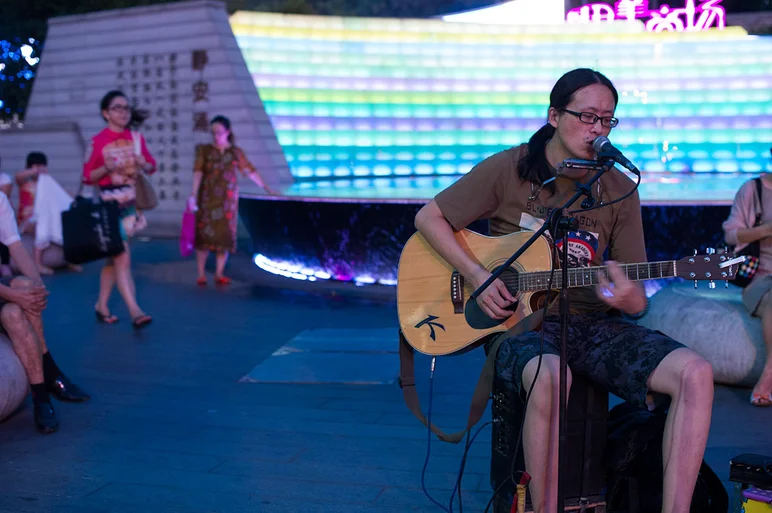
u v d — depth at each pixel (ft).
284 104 47.91
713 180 40.45
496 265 9.50
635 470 9.12
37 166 29.60
